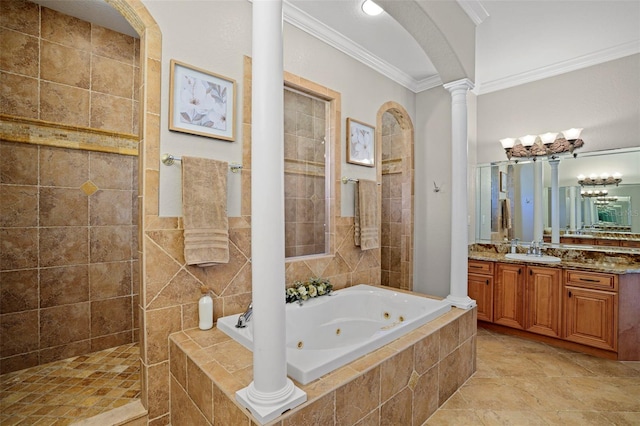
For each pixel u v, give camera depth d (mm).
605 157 3070
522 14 2436
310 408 1215
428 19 2098
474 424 1826
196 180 1841
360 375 1428
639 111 2842
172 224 1822
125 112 2693
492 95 3736
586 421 1854
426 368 1859
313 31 2584
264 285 1169
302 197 2912
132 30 2646
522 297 3092
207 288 1908
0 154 2180
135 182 2750
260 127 1183
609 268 2674
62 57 2410
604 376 2369
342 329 2488
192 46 1908
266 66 1185
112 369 2260
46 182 2350
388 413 1586
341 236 2861
